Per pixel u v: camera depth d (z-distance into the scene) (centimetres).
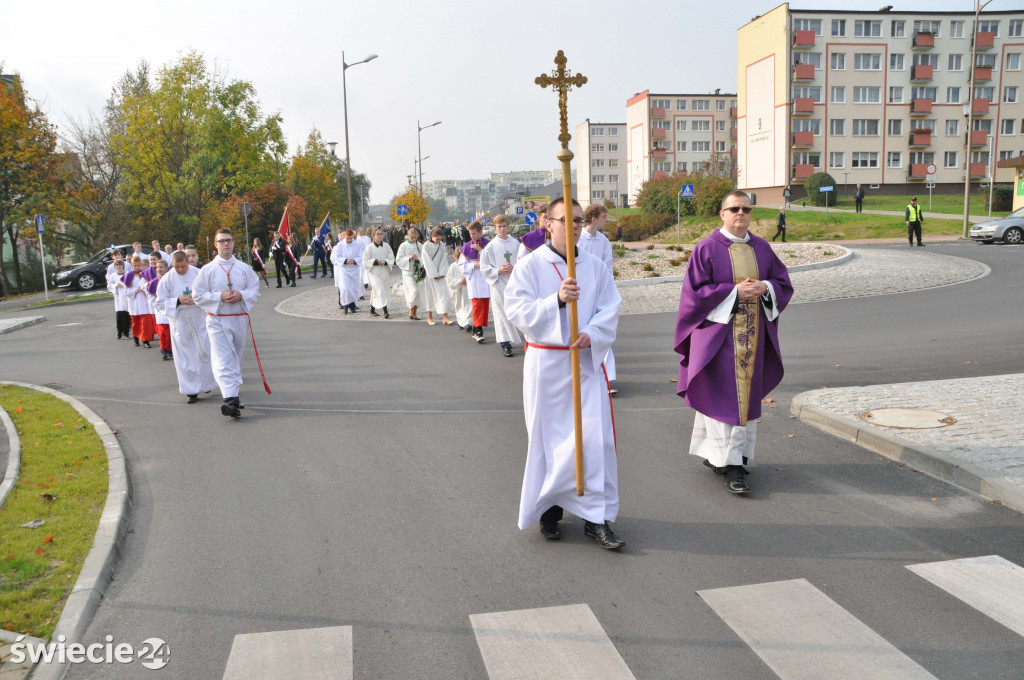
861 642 350
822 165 5866
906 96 5866
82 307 2436
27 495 566
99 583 427
